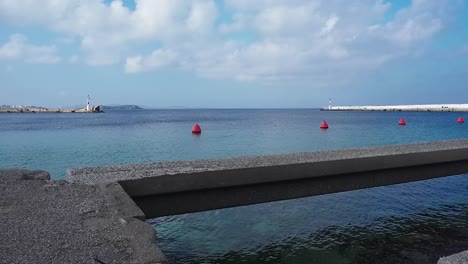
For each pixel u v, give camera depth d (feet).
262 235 23.61
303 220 26.55
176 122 202.08
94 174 22.85
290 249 21.38
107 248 11.84
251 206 29.76
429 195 33.78
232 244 22.17
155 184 21.66
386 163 29.30
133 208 16.28
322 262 19.61
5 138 95.55
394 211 28.84
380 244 22.03
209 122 201.36
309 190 26.66
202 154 61.41
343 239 22.93
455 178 41.06
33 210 15.66
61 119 252.01
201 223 25.81
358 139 87.76
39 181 20.71
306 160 27.14
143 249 11.71
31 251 11.43
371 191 34.88
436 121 187.93
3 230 13.24
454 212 28.60
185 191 22.53
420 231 24.26
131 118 278.26
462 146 35.22
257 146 73.61
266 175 24.81
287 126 153.48
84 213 15.37
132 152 64.69
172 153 62.95
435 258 19.97
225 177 23.56
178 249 21.43
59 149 69.97
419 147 34.91
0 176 21.59
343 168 27.48
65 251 11.50
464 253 9.92
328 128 134.21
